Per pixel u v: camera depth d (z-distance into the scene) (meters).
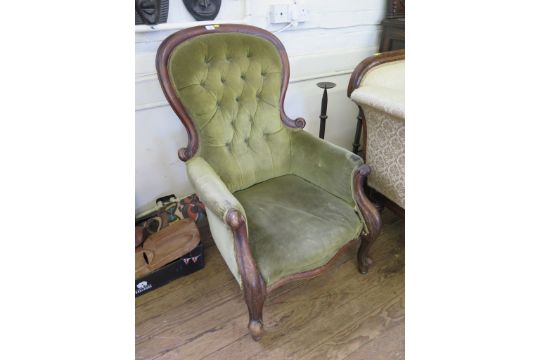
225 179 1.25
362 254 1.34
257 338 1.10
